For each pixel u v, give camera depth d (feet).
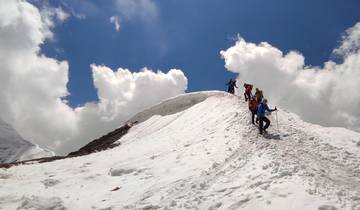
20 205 49.29
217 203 39.88
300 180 40.47
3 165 90.27
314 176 42.45
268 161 48.78
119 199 50.06
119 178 61.41
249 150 57.47
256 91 80.53
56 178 64.85
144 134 114.32
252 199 38.70
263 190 40.06
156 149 78.89
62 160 87.45
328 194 36.50
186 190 47.14
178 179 53.01
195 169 56.24
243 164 51.26
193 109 113.19
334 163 53.16
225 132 73.77
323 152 58.03
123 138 120.57
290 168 44.57
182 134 87.10
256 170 47.06
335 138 66.18
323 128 74.28
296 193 37.35
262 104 69.15
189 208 41.42
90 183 60.70
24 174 72.95
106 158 81.00
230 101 102.58
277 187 39.83
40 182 62.85
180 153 68.49
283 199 36.83
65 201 51.01
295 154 54.49
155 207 44.14
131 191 52.75
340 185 42.01
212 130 79.56
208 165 56.29
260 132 68.33
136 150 83.46
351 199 35.73
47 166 79.66
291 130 71.00
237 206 38.29
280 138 65.00
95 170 70.79
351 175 47.96
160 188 50.83
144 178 58.08
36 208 47.88
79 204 49.67
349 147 60.75
